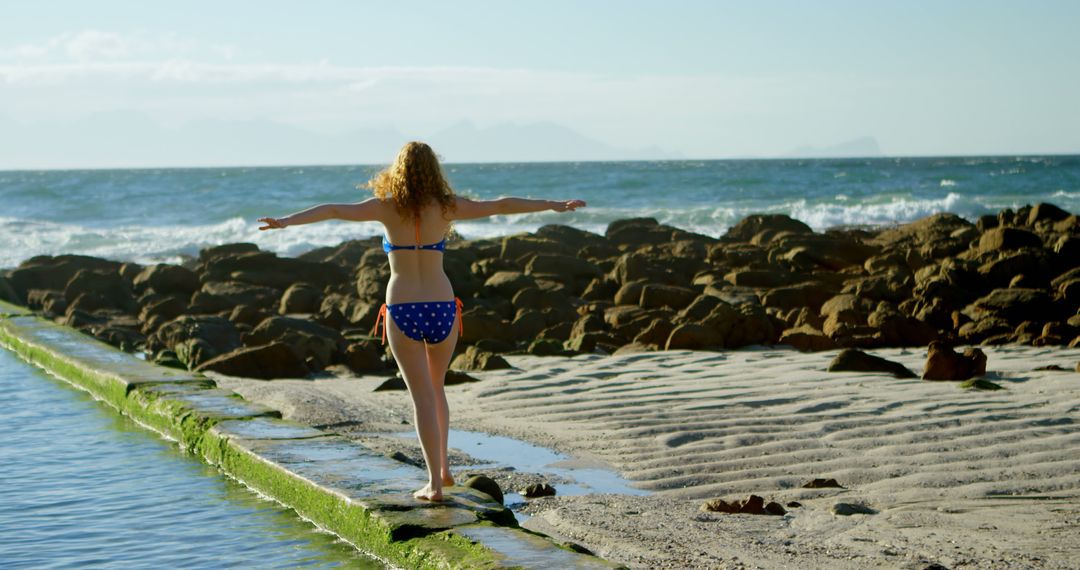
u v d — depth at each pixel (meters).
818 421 8.83
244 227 40.38
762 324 14.19
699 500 6.81
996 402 9.33
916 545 5.64
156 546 5.75
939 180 65.31
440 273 5.70
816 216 41.94
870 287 17.50
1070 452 7.66
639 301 17.58
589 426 9.02
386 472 6.35
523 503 6.71
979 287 18.69
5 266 30.30
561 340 15.44
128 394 9.43
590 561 4.61
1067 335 13.79
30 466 7.55
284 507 6.44
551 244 23.19
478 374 11.99
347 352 13.34
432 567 4.91
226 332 15.02
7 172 155.25
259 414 8.13
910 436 8.24
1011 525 6.04
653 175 81.00
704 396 10.05
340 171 143.25
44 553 5.66
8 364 12.60
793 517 6.30
